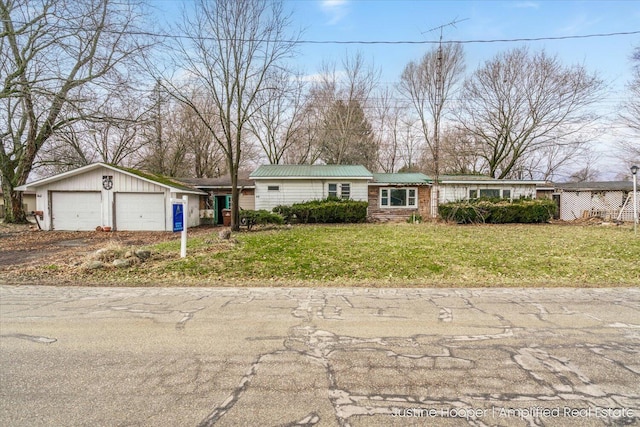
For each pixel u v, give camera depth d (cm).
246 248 894
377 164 3231
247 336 343
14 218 1753
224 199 2166
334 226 1609
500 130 2502
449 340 329
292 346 317
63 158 1978
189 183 2086
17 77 1380
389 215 2012
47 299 479
